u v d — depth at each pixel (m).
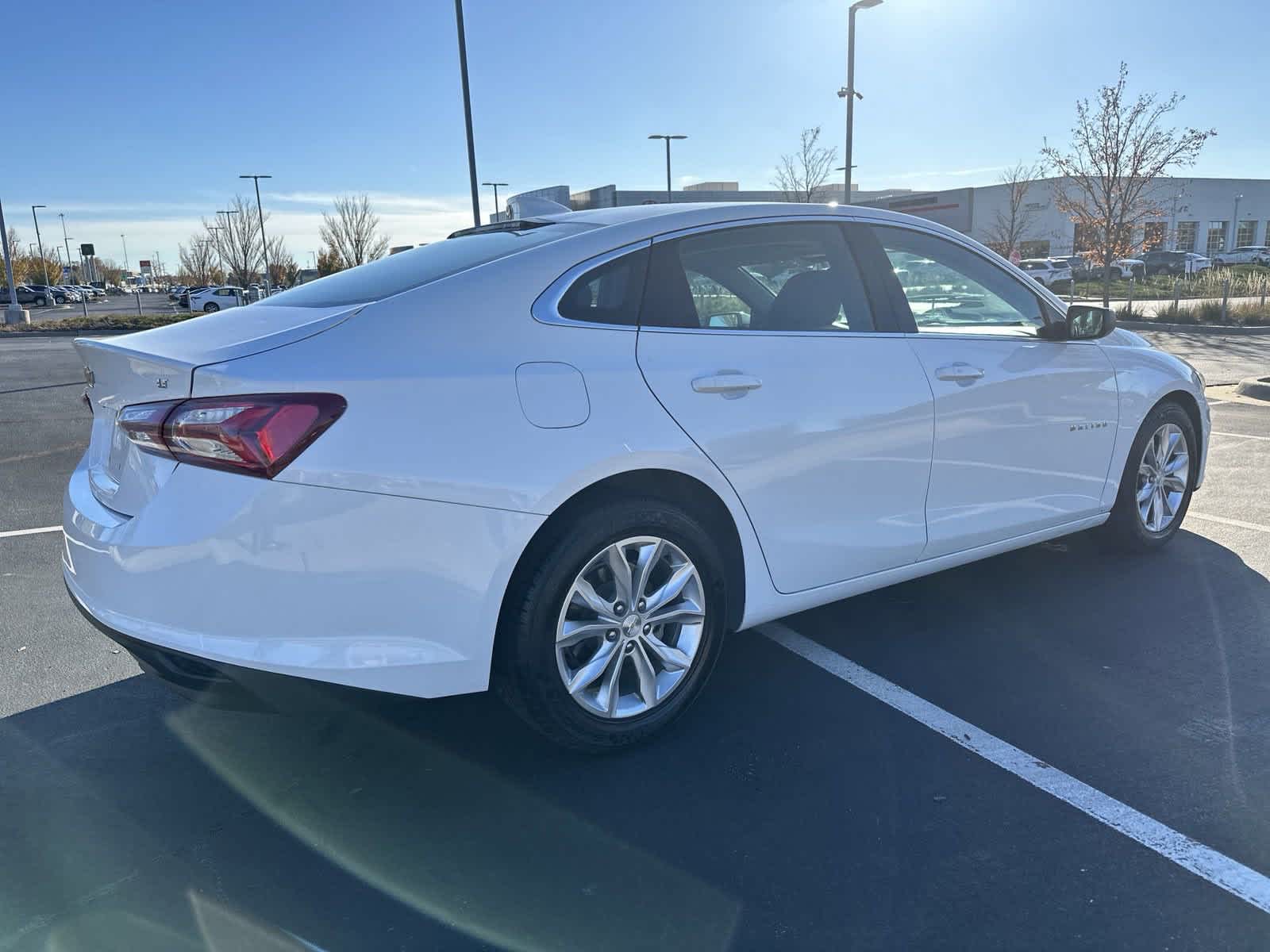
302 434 2.36
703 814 2.64
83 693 3.43
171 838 2.56
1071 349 4.10
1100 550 4.75
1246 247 59.22
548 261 2.87
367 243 48.38
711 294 3.12
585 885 2.35
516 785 2.81
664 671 3.04
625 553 2.85
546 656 2.71
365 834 2.57
